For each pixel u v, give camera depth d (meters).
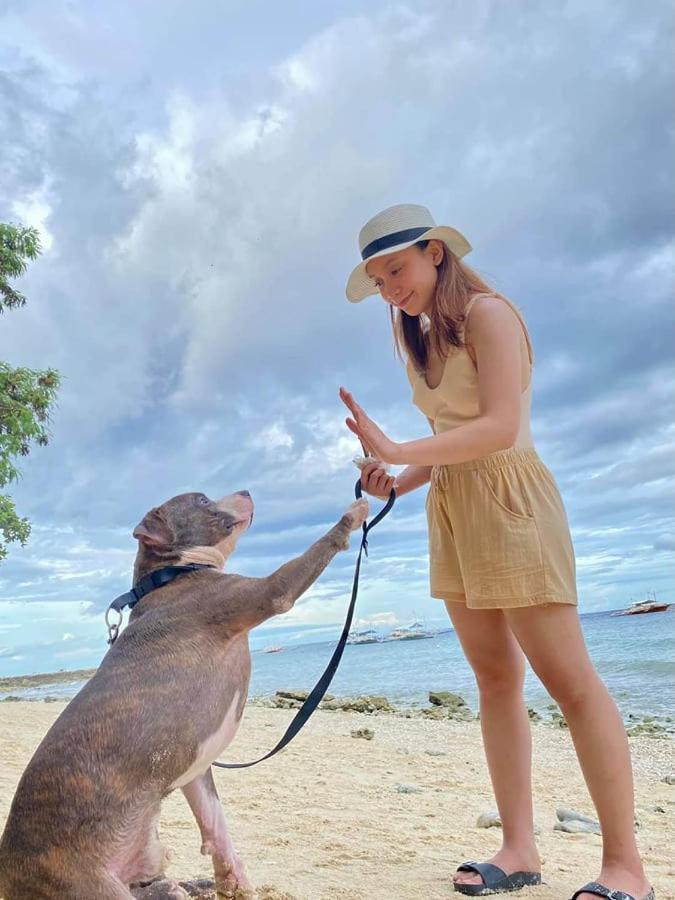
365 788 2.97
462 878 1.70
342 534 1.60
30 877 1.29
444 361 1.77
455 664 10.99
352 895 1.64
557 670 1.65
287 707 6.64
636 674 7.84
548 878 1.82
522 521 1.67
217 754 1.48
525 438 1.75
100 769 1.32
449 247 1.79
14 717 4.90
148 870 1.38
